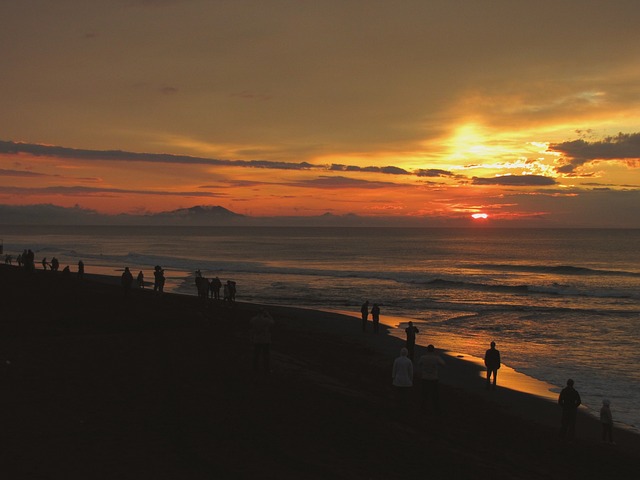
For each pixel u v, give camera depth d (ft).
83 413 35.55
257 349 51.85
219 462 29.32
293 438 34.94
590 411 59.77
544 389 68.08
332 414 41.68
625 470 39.96
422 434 40.68
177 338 68.08
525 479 34.30
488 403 60.08
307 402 44.16
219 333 76.95
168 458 29.17
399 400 47.39
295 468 29.78
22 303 90.63
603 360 84.99
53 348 56.54
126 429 33.22
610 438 48.91
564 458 41.34
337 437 36.40
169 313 89.71
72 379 44.01
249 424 36.63
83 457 28.17
